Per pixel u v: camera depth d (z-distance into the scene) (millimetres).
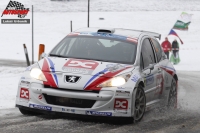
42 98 19531
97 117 19125
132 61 21562
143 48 23078
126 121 19625
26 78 20188
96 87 19016
